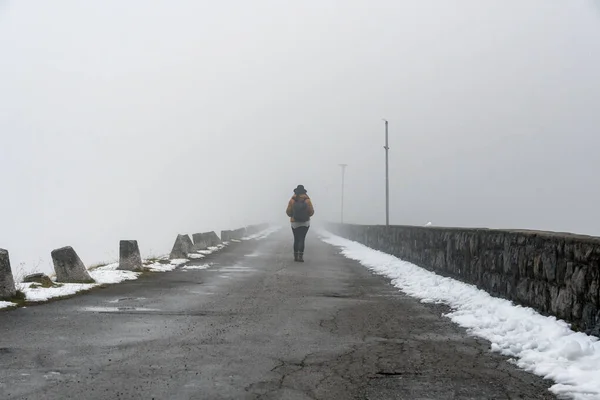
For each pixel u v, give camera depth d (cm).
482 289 988
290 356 570
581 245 636
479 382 489
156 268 1476
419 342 642
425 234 1487
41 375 487
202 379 484
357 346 619
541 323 679
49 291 956
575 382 477
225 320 759
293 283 1212
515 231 863
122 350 581
